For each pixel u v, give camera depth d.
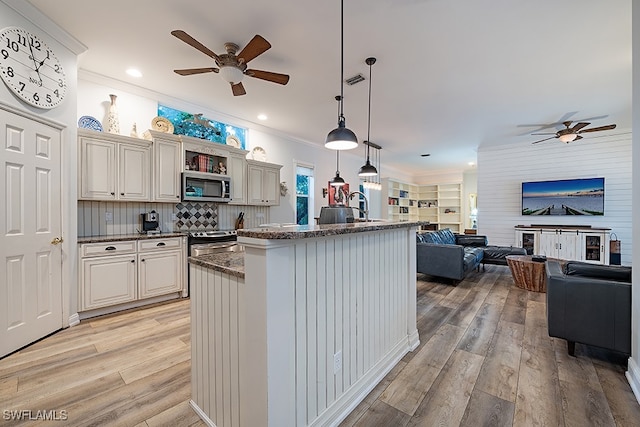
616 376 1.94
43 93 2.41
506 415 1.57
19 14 2.19
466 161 8.56
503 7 2.17
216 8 2.21
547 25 2.37
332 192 7.02
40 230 2.44
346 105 4.16
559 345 2.40
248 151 4.64
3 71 2.10
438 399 1.72
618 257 5.37
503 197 6.64
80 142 2.97
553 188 6.00
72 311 2.77
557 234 5.81
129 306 3.30
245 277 1.24
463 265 4.32
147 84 3.52
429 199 11.05
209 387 1.53
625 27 2.38
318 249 1.45
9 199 2.17
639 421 1.52
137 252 3.27
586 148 5.75
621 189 5.46
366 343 1.85
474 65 3.02
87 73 3.20
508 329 2.74
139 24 2.41
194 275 1.65
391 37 2.55
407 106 4.18
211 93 3.77
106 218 3.41
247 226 5.02
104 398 1.72
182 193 3.77
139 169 3.42
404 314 2.36
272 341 1.19
